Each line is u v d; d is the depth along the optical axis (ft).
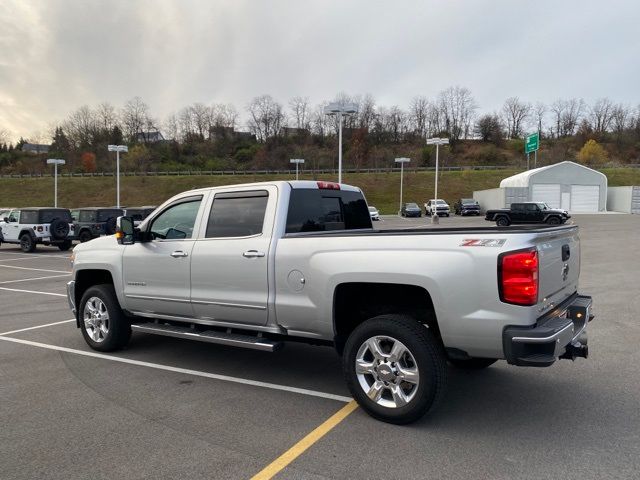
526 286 11.25
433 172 238.68
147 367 17.70
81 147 367.66
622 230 92.43
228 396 14.83
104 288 19.51
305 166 322.14
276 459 10.93
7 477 10.24
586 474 10.16
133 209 77.46
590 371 16.72
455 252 11.90
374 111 380.78
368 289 14.07
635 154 334.24
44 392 15.20
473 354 12.02
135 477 10.22
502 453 11.10
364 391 13.01
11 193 245.24
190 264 16.51
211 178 259.60
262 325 15.23
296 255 14.20
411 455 11.04
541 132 406.82
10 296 33.53
